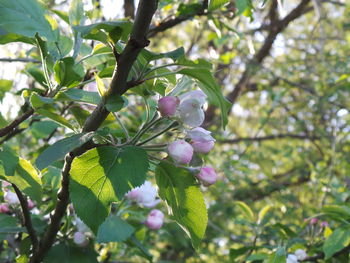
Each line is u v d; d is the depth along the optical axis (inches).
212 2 13.7
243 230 45.1
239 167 42.3
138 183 10.9
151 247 36.8
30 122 21.2
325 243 20.1
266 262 19.4
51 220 13.7
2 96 20.2
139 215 19.3
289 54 67.1
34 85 26.8
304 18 71.1
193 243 12.9
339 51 56.9
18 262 16.2
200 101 12.4
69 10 15.9
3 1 12.9
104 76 14.4
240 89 53.9
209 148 12.7
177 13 24.9
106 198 10.9
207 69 11.5
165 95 13.1
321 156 60.4
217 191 42.4
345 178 41.4
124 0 33.1
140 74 11.5
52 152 10.6
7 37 13.9
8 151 13.5
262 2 16.4
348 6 50.9
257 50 53.8
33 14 13.3
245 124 75.0
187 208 12.8
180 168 12.6
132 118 24.4
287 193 47.6
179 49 11.4
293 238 22.9
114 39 11.0
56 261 15.8
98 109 11.7
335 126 46.8
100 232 16.3
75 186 10.9
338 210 21.1
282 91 52.2
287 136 64.7
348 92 51.9
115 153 11.2
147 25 10.5
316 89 51.9
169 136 22.0
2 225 16.5
